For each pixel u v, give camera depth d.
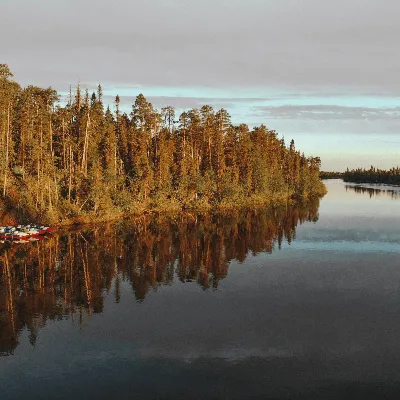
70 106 71.50
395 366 17.31
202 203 77.00
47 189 54.62
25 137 63.53
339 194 125.62
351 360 17.86
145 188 70.38
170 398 15.04
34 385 15.96
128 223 56.88
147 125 83.69
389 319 22.47
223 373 16.80
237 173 89.06
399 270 32.47
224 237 47.34
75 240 44.31
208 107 92.69
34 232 45.84
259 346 19.25
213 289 27.89
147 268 33.38
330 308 24.17
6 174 53.28
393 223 58.22
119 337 20.23
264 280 29.95
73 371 17.02
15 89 68.12
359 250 39.97
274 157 115.62
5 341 19.80
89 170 65.69
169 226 55.16
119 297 26.25
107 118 89.38
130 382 16.14
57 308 24.23
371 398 15.00
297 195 113.81
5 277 30.47
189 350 18.86
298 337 20.22
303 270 32.69
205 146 95.44
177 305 24.80
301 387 15.72
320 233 49.91
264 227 55.06
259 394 15.27
